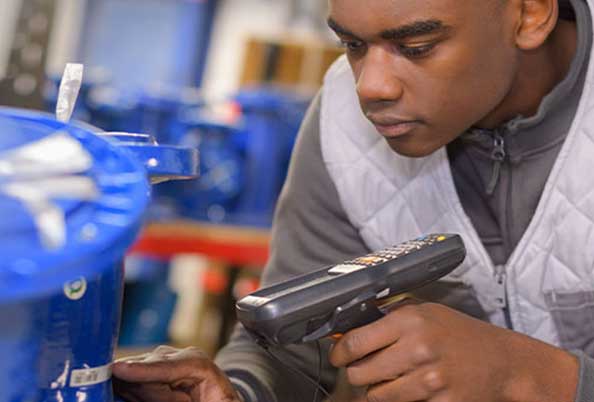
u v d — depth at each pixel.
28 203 0.42
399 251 0.75
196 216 2.61
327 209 1.09
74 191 0.44
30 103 1.96
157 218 2.42
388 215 1.05
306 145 1.11
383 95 0.76
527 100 0.93
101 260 0.41
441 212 1.03
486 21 0.77
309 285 0.68
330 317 0.69
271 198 2.74
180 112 2.65
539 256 0.97
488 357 0.75
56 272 0.39
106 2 4.50
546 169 0.95
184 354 0.82
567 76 0.91
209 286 3.27
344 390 1.03
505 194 0.98
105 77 3.04
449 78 0.76
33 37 1.95
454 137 0.83
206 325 3.31
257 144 2.71
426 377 0.72
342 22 0.75
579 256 0.95
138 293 3.13
